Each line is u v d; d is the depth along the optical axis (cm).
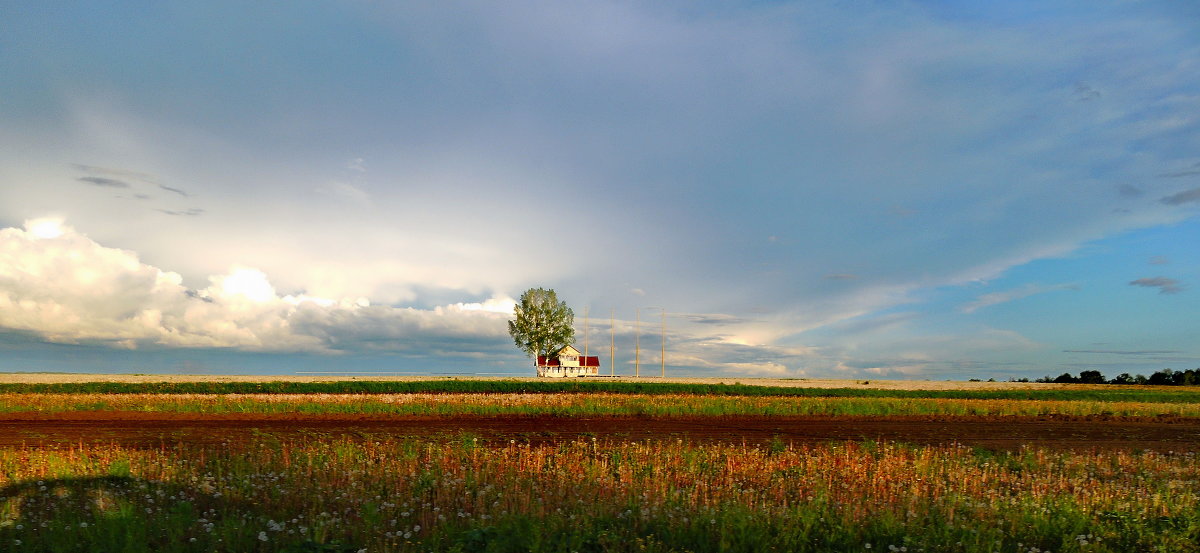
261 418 2984
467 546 877
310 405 3316
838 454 1823
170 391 4794
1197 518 1109
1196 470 1734
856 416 3456
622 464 1559
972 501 1204
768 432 2711
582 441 2289
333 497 1185
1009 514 1116
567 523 1002
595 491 1239
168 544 908
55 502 1134
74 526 950
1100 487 1398
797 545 936
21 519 996
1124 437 2753
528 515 1030
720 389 5588
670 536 946
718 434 2627
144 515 1021
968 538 955
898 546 943
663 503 1117
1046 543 995
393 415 3203
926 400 4250
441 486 1282
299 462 1509
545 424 2905
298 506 1138
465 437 2162
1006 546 971
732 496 1212
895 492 1302
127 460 1487
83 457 1573
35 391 4516
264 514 1080
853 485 1334
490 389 5322
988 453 1992
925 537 941
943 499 1216
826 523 1040
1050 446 2403
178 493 1221
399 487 1259
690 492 1252
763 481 1424
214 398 3700
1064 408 3816
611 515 1069
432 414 3266
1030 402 4131
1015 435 2747
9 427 2569
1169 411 3900
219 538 917
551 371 10688
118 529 917
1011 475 1591
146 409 3209
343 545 867
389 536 904
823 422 3142
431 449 1744
